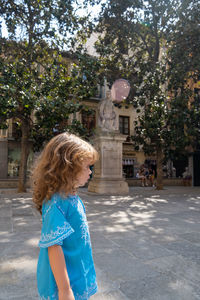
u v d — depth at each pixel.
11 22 11.16
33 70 11.20
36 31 11.29
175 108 13.98
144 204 7.97
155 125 13.23
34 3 10.95
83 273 0.99
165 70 13.73
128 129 24.38
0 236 4.05
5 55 11.60
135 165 24.25
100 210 6.70
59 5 11.12
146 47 15.10
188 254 3.23
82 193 11.48
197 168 22.88
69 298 0.86
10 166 20.62
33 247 3.46
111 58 15.03
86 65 11.19
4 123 11.39
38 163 1.06
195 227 4.81
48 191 0.99
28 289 2.23
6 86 9.20
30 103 9.68
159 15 13.43
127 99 14.62
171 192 12.45
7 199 9.02
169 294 2.15
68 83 11.13
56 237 0.90
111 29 13.62
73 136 1.10
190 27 12.62
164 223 5.15
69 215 1.00
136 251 3.33
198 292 2.20
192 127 14.13
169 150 16.08
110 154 11.55
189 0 12.63
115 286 2.29
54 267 0.89
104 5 12.86
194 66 12.93
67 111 10.82
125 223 5.11
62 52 12.16
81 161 1.00
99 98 22.95
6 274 2.55
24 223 5.06
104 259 3.01
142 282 2.38
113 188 11.16
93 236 4.09
